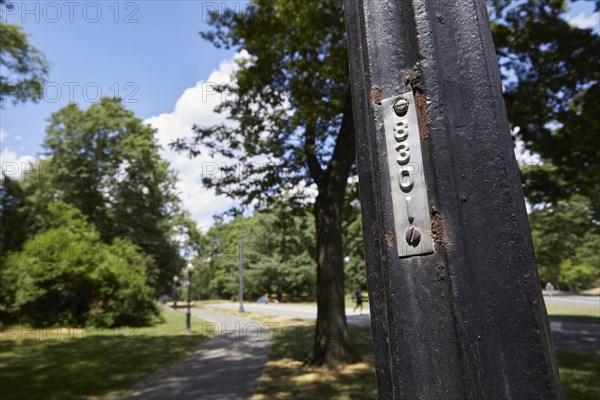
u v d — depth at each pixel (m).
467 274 0.68
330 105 9.19
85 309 22.39
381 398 0.73
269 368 9.41
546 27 7.75
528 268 0.67
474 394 0.64
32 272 21.20
